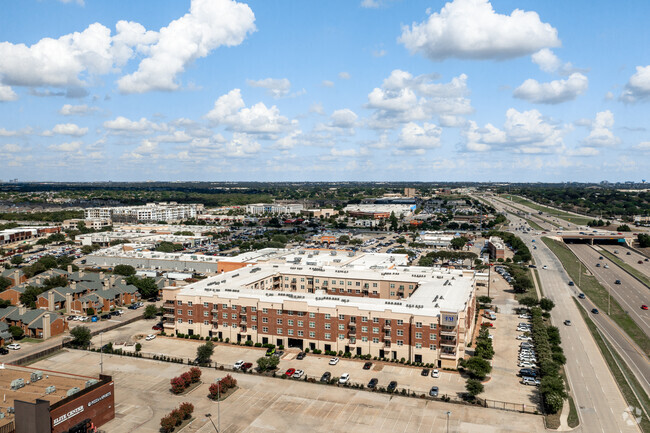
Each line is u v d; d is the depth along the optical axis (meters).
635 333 199.12
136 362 162.88
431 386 144.38
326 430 118.62
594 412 127.75
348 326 170.00
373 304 171.75
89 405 116.38
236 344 181.25
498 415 126.44
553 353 162.38
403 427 120.12
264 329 179.88
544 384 133.62
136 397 136.12
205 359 162.25
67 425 110.12
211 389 134.50
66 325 198.25
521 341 186.50
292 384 145.12
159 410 128.38
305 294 186.75
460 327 162.00
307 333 174.88
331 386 143.75
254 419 123.75
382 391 140.12
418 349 161.75
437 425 121.19
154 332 195.75
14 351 171.88
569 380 148.75
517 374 154.00
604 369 157.88
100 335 191.88
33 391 117.81
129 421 122.44
